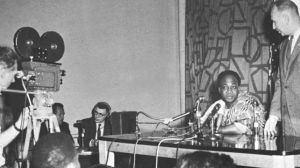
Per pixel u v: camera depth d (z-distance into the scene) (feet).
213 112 10.44
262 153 6.91
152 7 20.35
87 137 16.38
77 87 17.78
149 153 8.82
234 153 7.27
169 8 20.97
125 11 19.38
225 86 11.85
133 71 19.56
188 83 19.65
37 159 4.81
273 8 10.22
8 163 9.31
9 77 7.88
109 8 18.84
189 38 19.49
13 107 12.77
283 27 10.11
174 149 8.30
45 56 10.82
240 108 11.44
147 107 19.94
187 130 11.52
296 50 9.93
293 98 9.93
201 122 10.14
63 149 4.85
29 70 9.52
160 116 20.38
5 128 8.78
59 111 16.35
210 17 17.87
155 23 20.44
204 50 18.26
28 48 11.19
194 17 19.04
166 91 20.68
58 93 17.26
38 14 16.87
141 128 19.70
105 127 16.43
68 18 17.63
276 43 14.75
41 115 8.91
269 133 10.03
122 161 13.79
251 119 11.04
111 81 18.78
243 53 16.17
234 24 16.56
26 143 8.98
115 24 19.02
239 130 10.43
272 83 14.67
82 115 17.87
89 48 18.17
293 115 9.95
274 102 10.41
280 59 10.44
